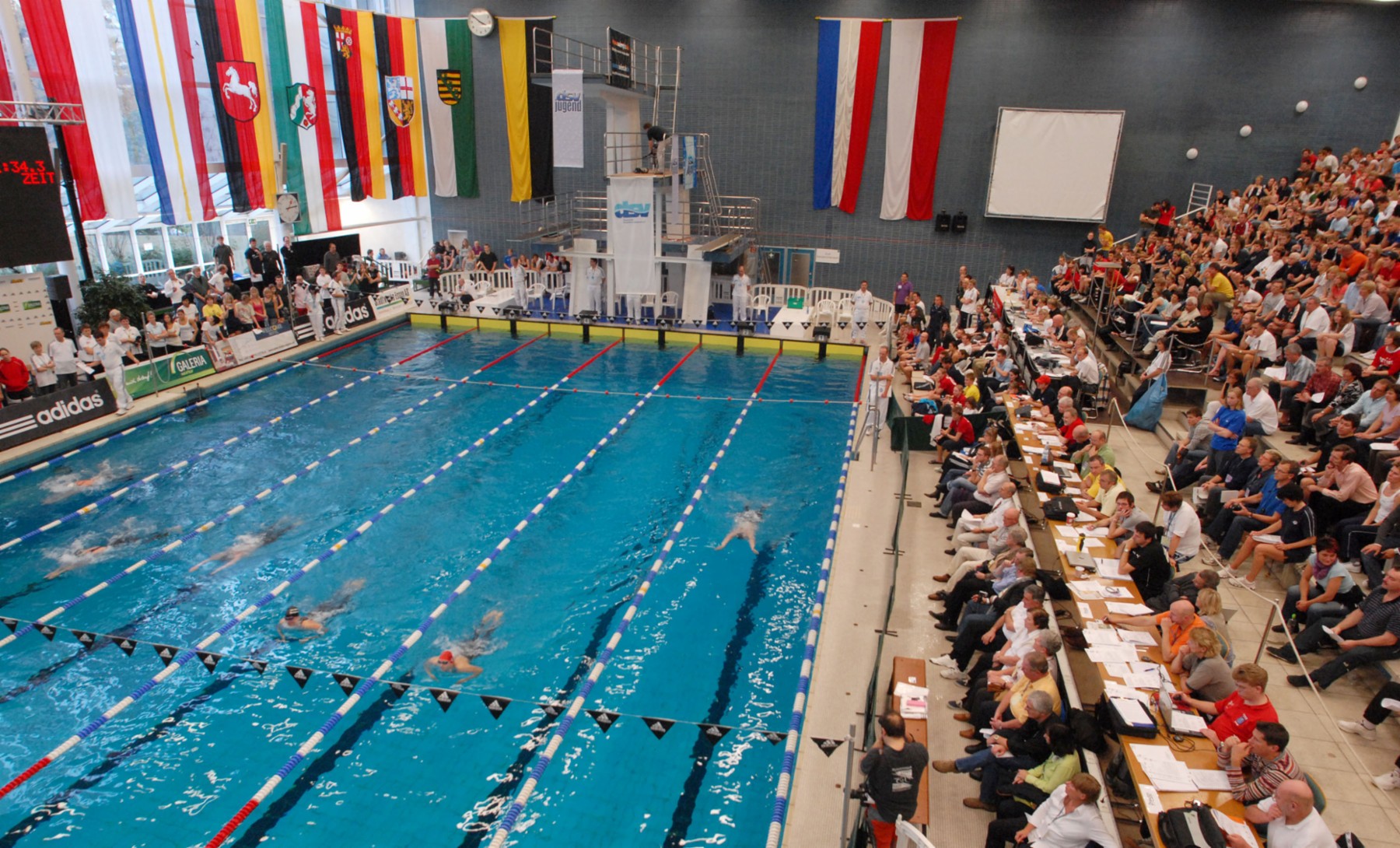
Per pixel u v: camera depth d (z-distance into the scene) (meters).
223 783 7.61
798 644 9.66
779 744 8.15
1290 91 22.91
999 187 24.66
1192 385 13.33
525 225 29.05
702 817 7.29
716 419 16.97
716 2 25.73
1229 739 5.87
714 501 13.21
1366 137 22.78
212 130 22.36
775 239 27.58
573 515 12.70
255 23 21.30
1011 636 7.66
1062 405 11.91
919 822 6.46
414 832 7.14
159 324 18.25
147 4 18.64
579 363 21.02
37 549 11.53
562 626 9.92
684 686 8.94
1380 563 7.64
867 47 24.34
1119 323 15.61
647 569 11.19
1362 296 12.20
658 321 23.42
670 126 27.08
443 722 8.41
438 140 28.02
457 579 10.91
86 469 14.21
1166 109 23.78
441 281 26.05
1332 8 22.00
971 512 11.18
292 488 13.52
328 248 25.45
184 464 14.42
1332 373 10.66
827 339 22.00
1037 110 23.75
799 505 13.11
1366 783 6.37
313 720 8.39
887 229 26.58
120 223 21.20
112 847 6.92
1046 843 5.63
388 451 15.09
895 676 8.14
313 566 11.16
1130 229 24.94
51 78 16.59
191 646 9.49
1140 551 8.20
